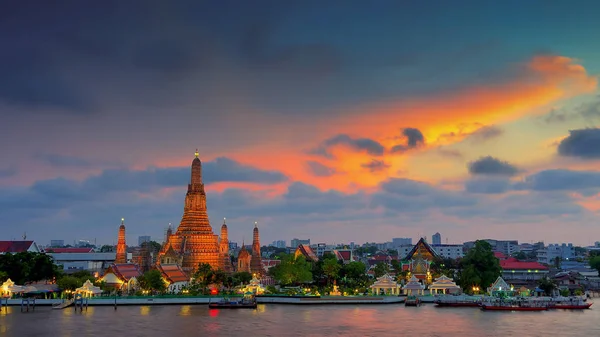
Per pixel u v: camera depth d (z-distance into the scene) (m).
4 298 183.62
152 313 163.62
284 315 158.75
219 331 127.19
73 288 198.00
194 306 187.50
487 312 167.38
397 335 121.88
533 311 170.62
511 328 132.12
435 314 161.62
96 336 120.06
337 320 146.62
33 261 196.62
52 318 150.75
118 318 150.75
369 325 136.88
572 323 140.88
